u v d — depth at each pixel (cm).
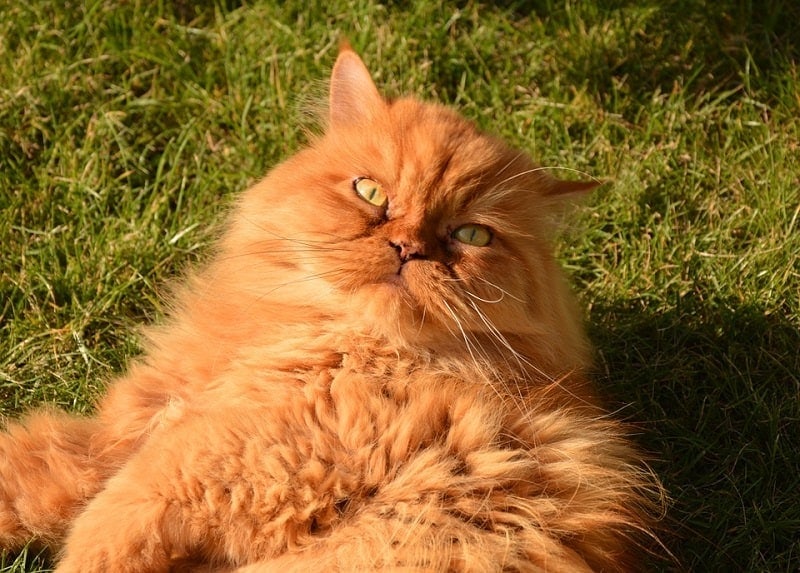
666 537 103
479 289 97
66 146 116
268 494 93
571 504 96
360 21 124
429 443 95
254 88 121
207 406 98
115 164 117
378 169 99
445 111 104
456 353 99
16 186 115
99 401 104
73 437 101
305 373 97
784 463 106
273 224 100
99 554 92
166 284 110
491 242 99
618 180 118
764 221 116
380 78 122
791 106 121
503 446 96
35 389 107
